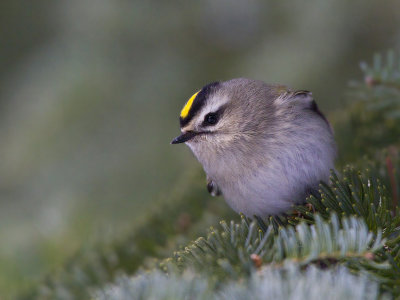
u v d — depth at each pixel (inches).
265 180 80.7
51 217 82.8
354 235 78.3
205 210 82.1
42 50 85.6
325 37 84.6
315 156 80.7
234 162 80.9
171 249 81.4
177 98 84.9
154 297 77.9
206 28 85.3
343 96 82.5
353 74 84.4
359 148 81.9
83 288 81.3
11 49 86.3
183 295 77.9
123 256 81.6
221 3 85.2
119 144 84.7
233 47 85.2
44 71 85.2
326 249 78.3
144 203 84.0
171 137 84.6
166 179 84.4
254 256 78.3
